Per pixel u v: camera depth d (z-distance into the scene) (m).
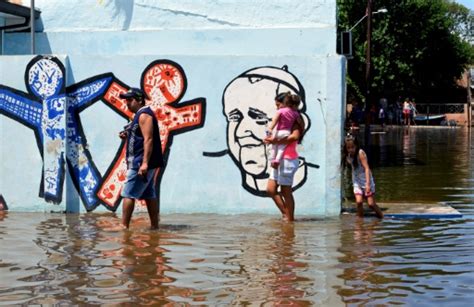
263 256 7.21
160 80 10.43
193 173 10.39
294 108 9.55
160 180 10.42
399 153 23.27
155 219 8.96
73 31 12.03
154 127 8.86
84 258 7.06
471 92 55.03
